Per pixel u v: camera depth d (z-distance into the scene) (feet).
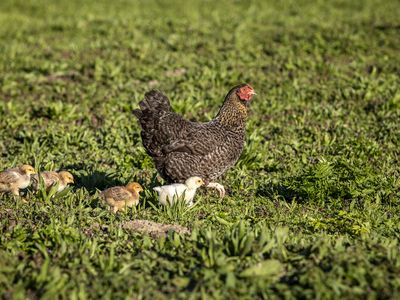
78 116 56.18
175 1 127.24
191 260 25.71
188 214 33.24
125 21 99.91
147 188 36.86
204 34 89.04
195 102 59.00
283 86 64.13
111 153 46.26
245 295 23.17
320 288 22.75
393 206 35.88
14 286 24.32
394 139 48.11
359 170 38.09
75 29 96.07
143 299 23.34
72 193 35.53
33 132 51.03
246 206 35.32
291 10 112.37
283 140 49.47
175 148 34.45
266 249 26.12
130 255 26.94
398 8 112.27
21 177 35.63
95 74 68.23
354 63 70.64
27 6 122.52
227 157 35.37
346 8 114.52
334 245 27.84
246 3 122.52
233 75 66.13
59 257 26.27
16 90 65.05
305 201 36.47
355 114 55.26
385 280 23.73
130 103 59.06
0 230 29.53
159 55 76.74
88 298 23.48
